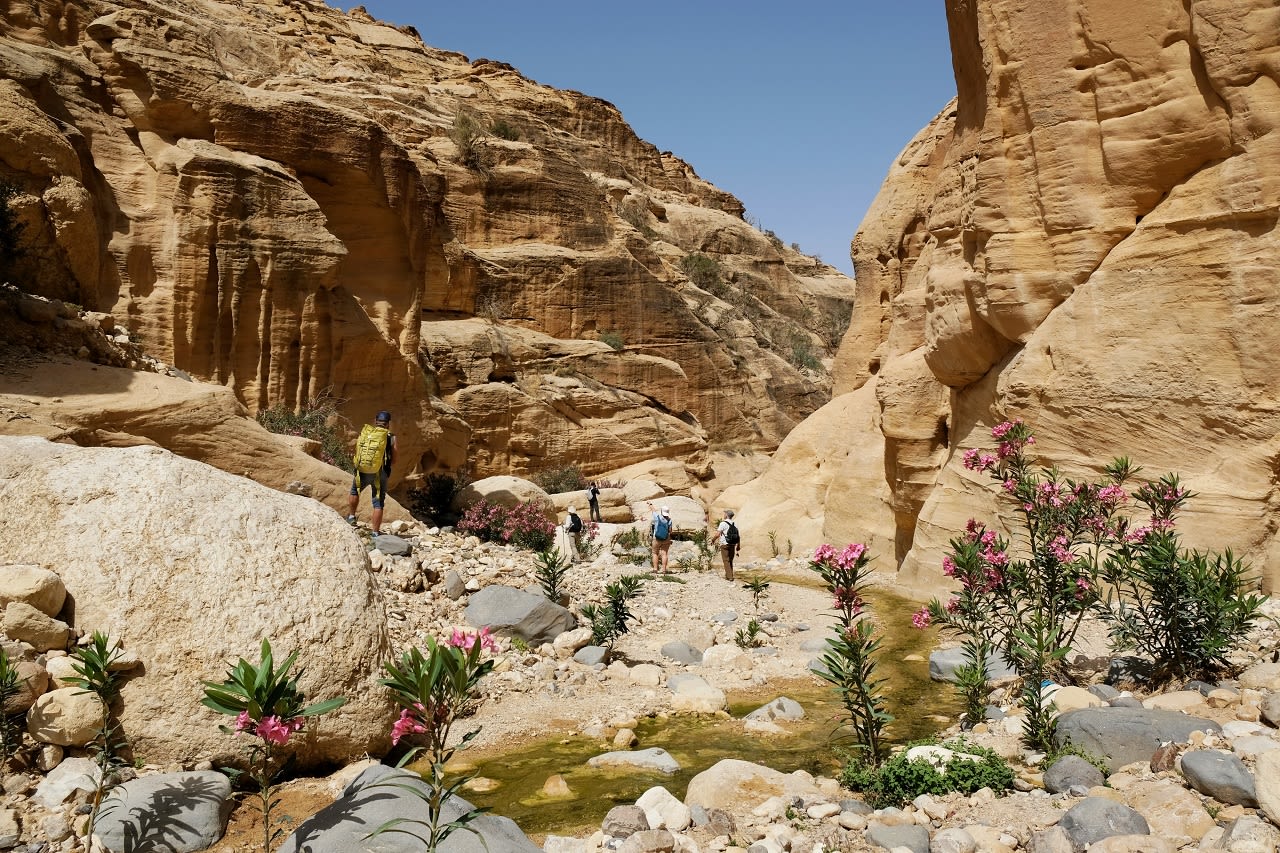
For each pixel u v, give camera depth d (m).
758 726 6.86
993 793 4.66
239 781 5.04
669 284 50.59
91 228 14.20
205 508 5.65
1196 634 6.24
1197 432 10.38
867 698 5.48
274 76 31.59
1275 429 9.77
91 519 5.38
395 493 21.64
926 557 13.74
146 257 16.14
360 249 22.53
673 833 4.46
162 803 4.39
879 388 16.80
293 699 3.70
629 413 37.84
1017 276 12.25
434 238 33.66
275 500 6.09
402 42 60.22
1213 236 10.40
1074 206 11.73
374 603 6.06
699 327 45.47
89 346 12.02
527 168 42.06
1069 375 11.44
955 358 14.12
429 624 8.54
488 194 40.50
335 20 53.56
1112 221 11.51
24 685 4.71
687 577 13.88
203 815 4.43
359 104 32.25
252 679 3.63
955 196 14.59
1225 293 10.24
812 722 7.04
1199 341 10.42
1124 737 4.90
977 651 6.90
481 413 32.34
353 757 5.56
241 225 17.47
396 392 22.19
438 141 39.56
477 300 37.75
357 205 22.06
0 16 15.35
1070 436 11.43
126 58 16.67
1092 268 11.69
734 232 74.38
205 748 4.98
